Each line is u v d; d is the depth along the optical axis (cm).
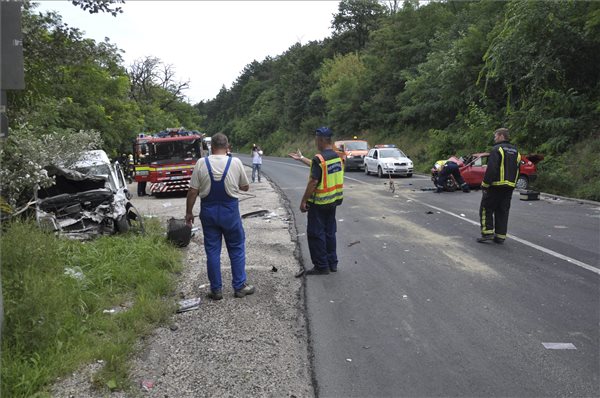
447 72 2912
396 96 3981
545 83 2033
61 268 615
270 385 392
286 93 7469
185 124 5531
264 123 8625
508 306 546
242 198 1683
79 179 1014
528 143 2056
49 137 1020
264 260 781
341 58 6019
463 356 431
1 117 506
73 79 1908
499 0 2828
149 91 5097
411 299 579
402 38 4056
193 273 722
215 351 451
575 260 726
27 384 370
